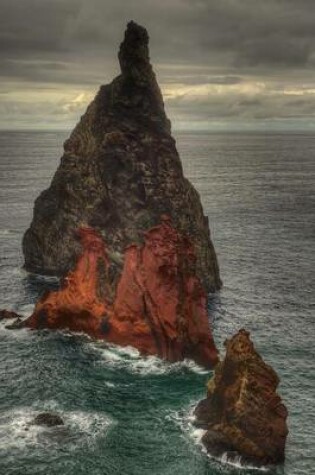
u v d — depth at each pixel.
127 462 54.22
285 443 57.19
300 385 68.75
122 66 103.31
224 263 119.31
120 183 96.25
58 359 73.88
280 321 88.06
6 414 61.16
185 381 69.19
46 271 109.00
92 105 106.19
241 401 54.78
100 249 84.56
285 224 160.88
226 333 83.19
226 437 54.97
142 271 77.75
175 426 59.75
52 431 58.25
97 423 60.03
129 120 100.31
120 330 77.62
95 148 100.94
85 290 82.38
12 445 55.97
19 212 173.88
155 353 75.19
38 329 82.38
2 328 82.62
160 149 99.56
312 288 103.62
